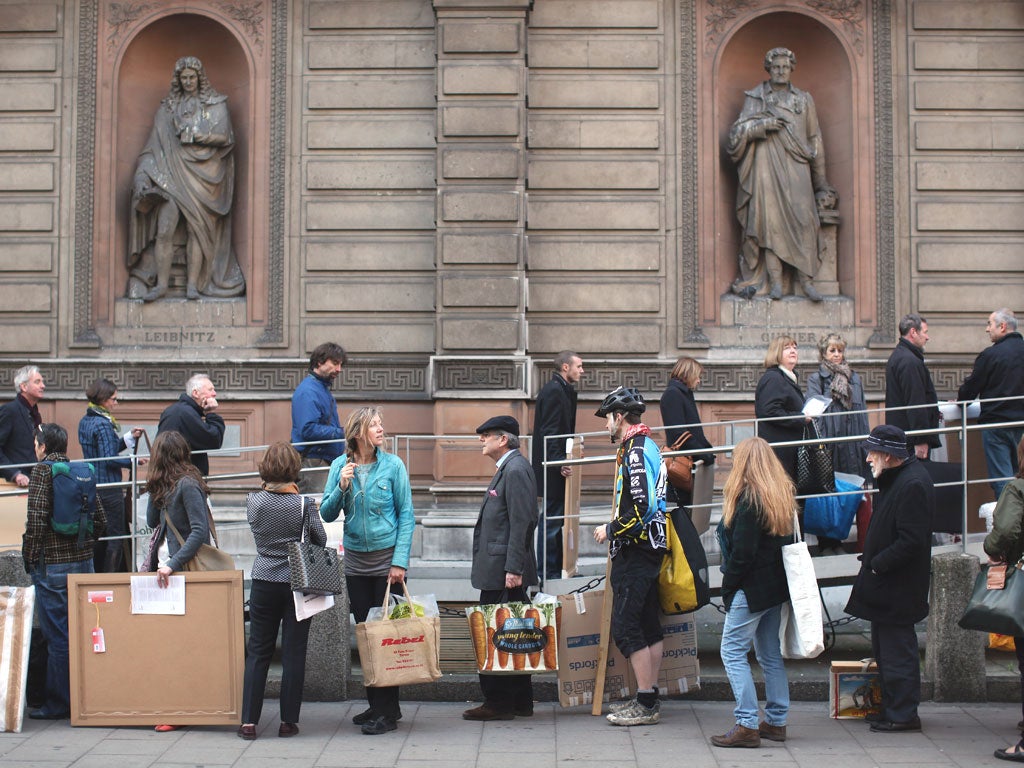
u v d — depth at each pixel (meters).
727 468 19.70
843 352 16.05
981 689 12.95
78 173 20.14
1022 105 20.16
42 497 12.26
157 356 20.05
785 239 20.03
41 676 12.78
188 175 20.14
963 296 20.06
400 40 20.06
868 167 20.14
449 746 11.24
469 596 15.42
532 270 20.02
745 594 11.20
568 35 20.12
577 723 12.13
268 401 19.86
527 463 12.34
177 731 11.80
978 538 14.55
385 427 19.78
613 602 12.11
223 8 20.23
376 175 20.05
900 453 11.44
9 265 20.12
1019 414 14.85
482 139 19.52
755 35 20.59
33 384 15.59
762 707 12.77
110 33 20.27
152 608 11.88
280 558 11.55
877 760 10.75
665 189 20.09
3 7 20.20
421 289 19.98
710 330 20.06
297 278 20.06
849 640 15.64
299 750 11.10
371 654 11.57
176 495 11.97
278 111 20.12
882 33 20.20
